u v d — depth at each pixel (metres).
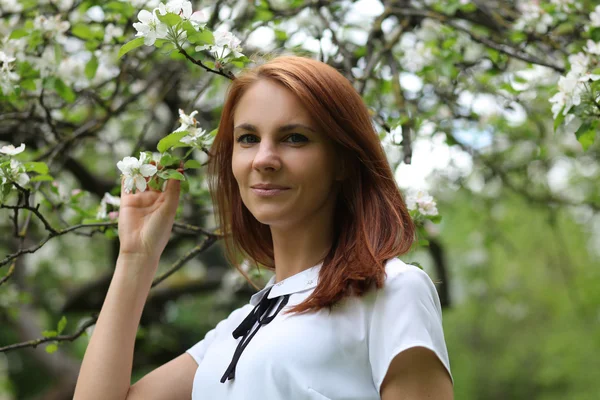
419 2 2.85
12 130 2.79
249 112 1.42
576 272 7.34
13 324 4.63
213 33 1.57
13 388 6.88
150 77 3.04
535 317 10.98
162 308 4.99
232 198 1.67
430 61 2.60
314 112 1.39
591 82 1.76
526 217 5.57
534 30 2.53
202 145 1.60
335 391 1.28
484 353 11.28
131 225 1.63
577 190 4.50
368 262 1.33
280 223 1.43
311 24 2.79
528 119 3.42
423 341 1.25
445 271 4.01
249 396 1.31
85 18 2.68
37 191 2.10
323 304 1.33
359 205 1.43
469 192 3.94
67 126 2.77
